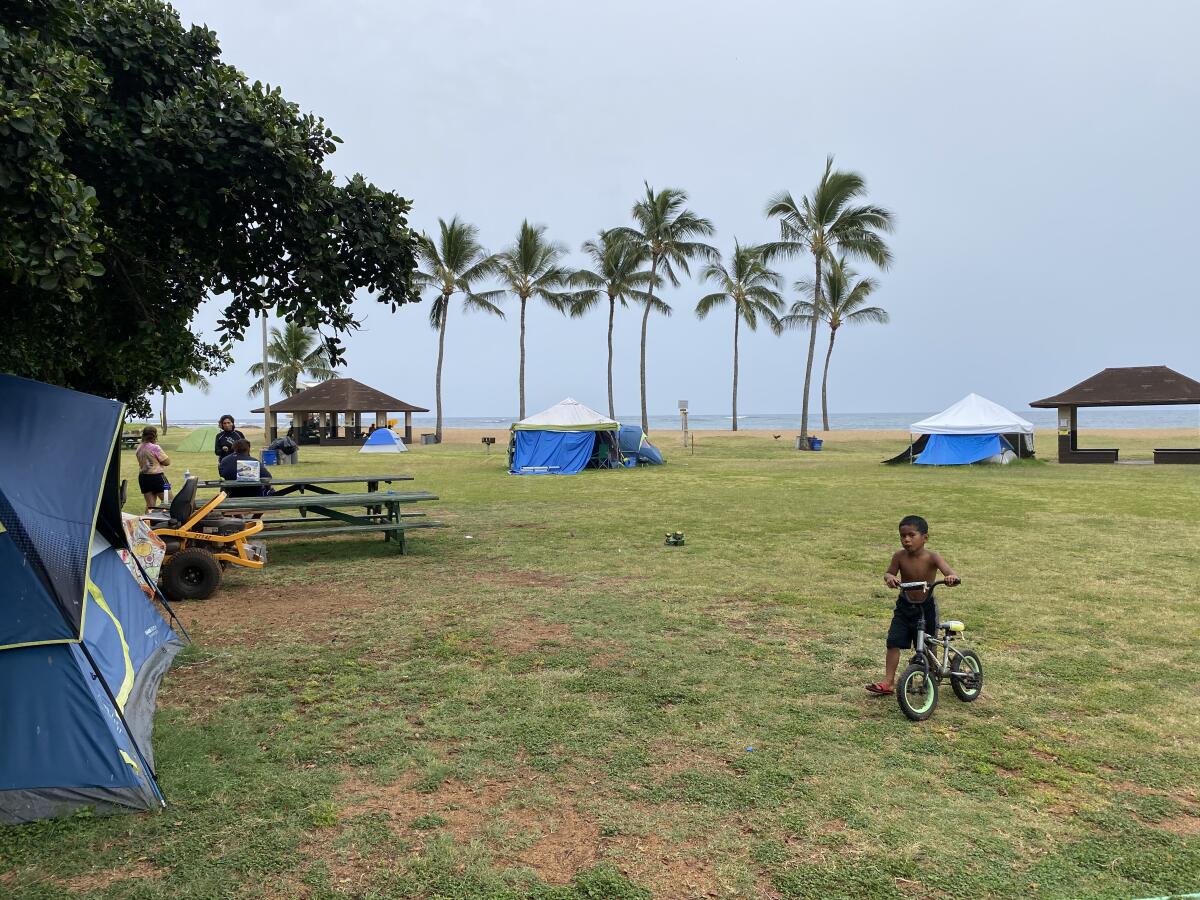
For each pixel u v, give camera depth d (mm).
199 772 3945
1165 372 29281
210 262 7457
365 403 49594
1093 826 3426
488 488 19625
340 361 7969
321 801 3660
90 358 8266
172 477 22156
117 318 7387
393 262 7695
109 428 4809
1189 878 3023
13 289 5758
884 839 3314
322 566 9422
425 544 11047
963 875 3053
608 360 47500
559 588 8148
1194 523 12750
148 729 4391
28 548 3750
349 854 3219
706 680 5312
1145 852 3211
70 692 3707
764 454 35812
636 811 3561
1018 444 28812
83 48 6242
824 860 3162
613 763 4051
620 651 5969
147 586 6430
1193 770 3969
